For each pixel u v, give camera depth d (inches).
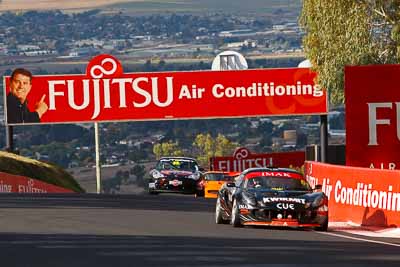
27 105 6063.0
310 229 2773.1
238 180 2913.4
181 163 5570.9
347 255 2010.3
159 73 6058.1
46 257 1918.1
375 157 3255.4
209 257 1926.7
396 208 2844.5
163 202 4170.8
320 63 5172.2
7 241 2218.3
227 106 6067.9
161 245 2146.9
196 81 6067.9
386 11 4977.9
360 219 3019.2
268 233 2571.4
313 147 6466.5
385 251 2118.6
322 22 5083.7
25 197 4362.7
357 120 3253.0
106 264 1815.9
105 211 3403.1
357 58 4982.8
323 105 6043.3
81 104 6063.0
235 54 6181.1
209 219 3100.4
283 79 6048.2
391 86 3245.6
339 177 3189.0
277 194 2741.1
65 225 2711.6
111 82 6053.2
